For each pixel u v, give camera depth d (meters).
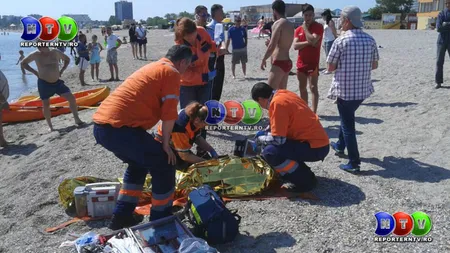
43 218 4.97
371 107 9.27
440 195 5.02
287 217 4.66
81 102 11.88
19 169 7.28
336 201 4.99
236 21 13.96
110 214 4.82
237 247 4.17
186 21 6.12
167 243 4.01
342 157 6.39
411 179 5.51
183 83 6.68
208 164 5.26
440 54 10.15
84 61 16.19
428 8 69.50
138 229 4.16
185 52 4.24
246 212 4.80
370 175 5.69
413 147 6.65
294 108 5.04
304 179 5.12
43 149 8.27
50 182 6.18
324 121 8.43
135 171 4.49
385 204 4.86
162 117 4.09
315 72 7.86
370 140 7.13
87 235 4.18
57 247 4.30
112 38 17.06
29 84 20.41
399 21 67.19
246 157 5.48
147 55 27.52
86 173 6.35
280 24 7.23
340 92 5.52
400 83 11.54
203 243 3.79
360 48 5.36
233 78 14.59
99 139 4.15
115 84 16.41
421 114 8.38
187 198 4.88
